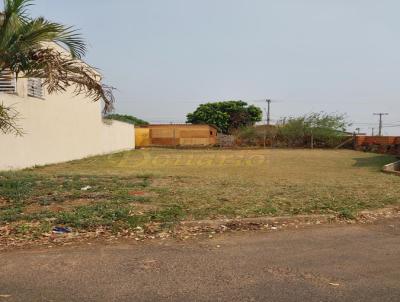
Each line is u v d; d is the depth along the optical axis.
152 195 8.95
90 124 25.16
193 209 7.44
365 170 16.67
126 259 4.86
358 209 7.73
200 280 4.23
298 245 5.52
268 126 42.38
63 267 4.57
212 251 5.21
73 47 8.04
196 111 63.16
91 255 5.00
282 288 4.04
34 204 7.93
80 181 11.18
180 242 5.60
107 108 9.20
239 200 8.39
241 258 4.95
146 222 6.52
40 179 11.46
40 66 7.83
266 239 5.79
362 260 4.93
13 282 4.15
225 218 6.81
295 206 7.85
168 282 4.18
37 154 17.42
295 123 40.34
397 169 18.16
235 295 3.87
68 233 5.95
